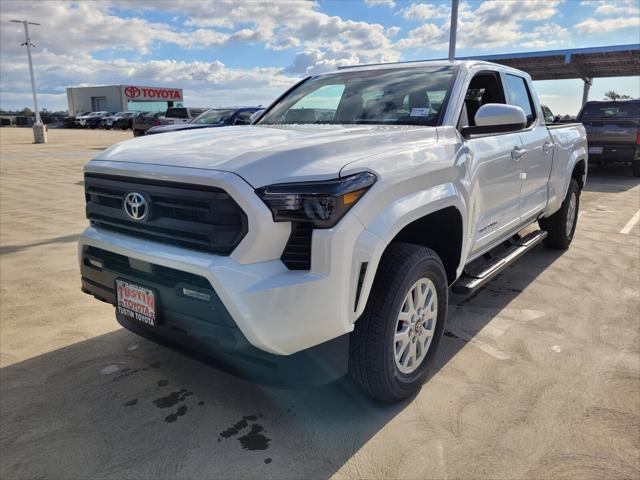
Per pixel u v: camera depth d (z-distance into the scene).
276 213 2.17
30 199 9.10
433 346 3.00
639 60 16.80
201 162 2.33
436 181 2.77
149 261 2.42
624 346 3.50
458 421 2.65
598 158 12.73
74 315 3.94
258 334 2.15
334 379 2.57
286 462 2.35
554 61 17.30
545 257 5.66
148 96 67.06
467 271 3.63
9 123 58.03
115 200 2.67
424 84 3.55
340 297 2.23
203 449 2.43
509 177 3.85
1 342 3.49
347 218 2.22
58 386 2.96
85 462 2.34
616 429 2.59
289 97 4.16
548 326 3.83
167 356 3.32
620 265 5.36
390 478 2.25
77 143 25.92
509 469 2.31
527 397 2.88
